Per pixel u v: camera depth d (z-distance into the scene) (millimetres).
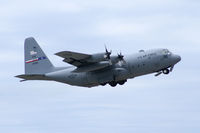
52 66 92188
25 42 94500
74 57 80750
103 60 82000
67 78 89750
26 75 87875
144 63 85438
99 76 87000
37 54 93438
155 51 86312
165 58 85438
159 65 85688
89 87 91375
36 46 93875
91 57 81500
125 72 85438
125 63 84562
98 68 83875
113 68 86188
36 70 93250
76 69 84688
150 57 85562
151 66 85562
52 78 91000
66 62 82875
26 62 94000
